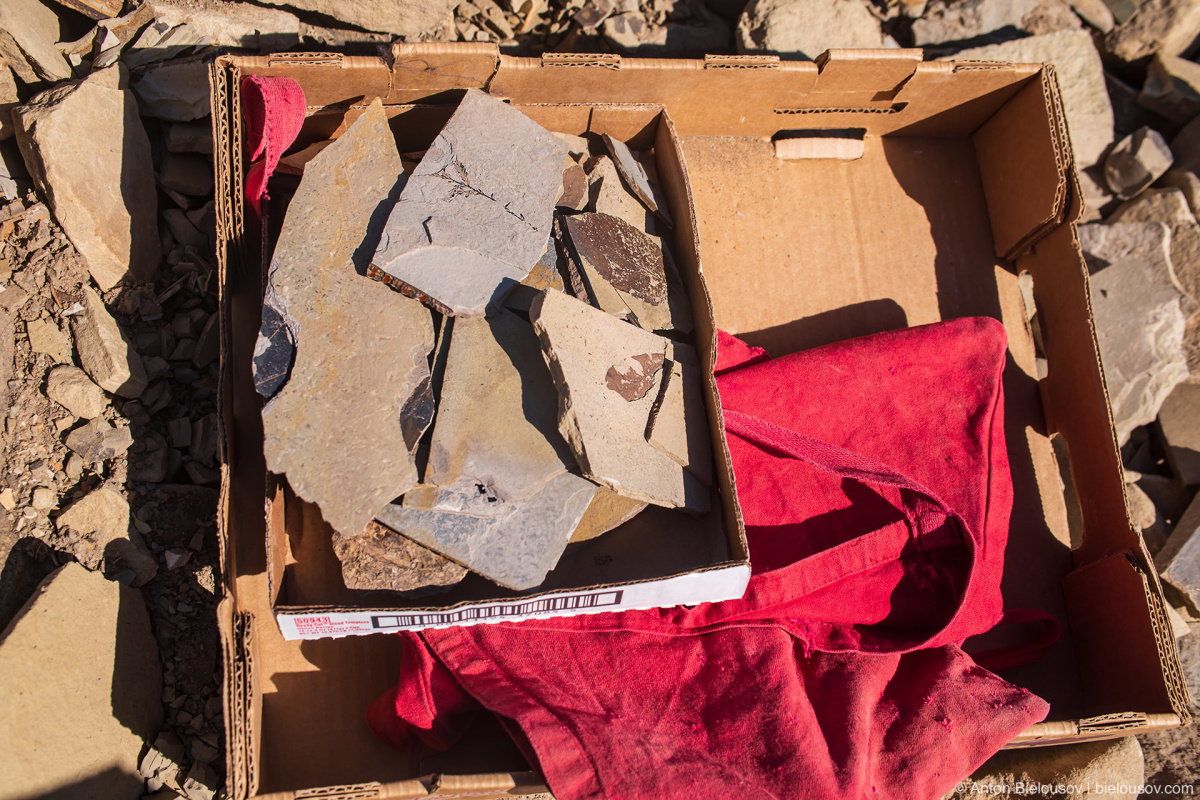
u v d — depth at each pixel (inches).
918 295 95.3
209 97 82.9
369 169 71.3
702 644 71.7
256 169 70.9
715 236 93.7
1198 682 93.5
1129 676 77.6
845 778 64.9
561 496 68.0
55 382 74.7
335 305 65.6
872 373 84.1
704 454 72.2
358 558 65.1
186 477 80.0
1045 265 91.3
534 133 77.0
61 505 74.0
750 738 66.8
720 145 96.2
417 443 64.3
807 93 90.6
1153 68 117.9
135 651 73.2
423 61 78.0
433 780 63.7
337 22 97.0
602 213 78.8
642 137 90.7
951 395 84.5
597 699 68.9
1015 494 89.2
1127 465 107.0
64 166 74.7
